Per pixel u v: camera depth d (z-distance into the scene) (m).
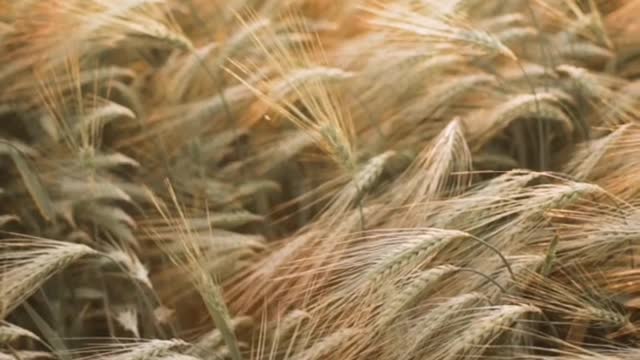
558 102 1.69
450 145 1.61
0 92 1.70
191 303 1.63
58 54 1.68
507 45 1.75
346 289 1.51
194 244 1.52
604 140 1.64
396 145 1.70
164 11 1.73
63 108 1.69
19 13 1.69
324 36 1.76
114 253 1.61
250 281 1.59
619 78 1.78
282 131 1.72
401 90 1.71
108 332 1.65
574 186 1.53
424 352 1.52
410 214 1.58
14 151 1.61
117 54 1.75
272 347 1.52
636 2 1.79
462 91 1.70
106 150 1.71
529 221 1.56
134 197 1.68
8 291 1.47
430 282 1.50
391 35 1.68
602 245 1.57
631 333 1.57
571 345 1.52
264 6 1.77
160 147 1.70
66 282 1.64
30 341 1.61
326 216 1.60
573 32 1.78
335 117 1.59
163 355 1.47
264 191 1.69
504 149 1.75
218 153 1.70
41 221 1.68
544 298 1.56
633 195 1.60
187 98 1.73
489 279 1.52
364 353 1.53
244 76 1.72
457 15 1.66
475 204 1.56
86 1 1.65
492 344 1.56
